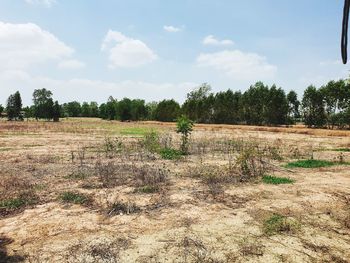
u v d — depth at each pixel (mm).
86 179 10180
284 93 59875
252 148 14500
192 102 71500
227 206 7621
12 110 75625
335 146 22875
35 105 86062
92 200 7922
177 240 5688
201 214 7035
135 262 4895
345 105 44875
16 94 76250
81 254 5113
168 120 79875
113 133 32219
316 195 8719
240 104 64500
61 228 6164
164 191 8789
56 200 7938
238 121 66312
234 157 15805
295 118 64500
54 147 19234
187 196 8344
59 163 13320
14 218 6676
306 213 7289
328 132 35594
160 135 28203
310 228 6422
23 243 5500
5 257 4980
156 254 5156
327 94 49406
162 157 15430
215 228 6270
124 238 5738
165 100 82750
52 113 80000
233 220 6715
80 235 5848
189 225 6391
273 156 16016
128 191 8758
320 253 5379
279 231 6219
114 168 11945
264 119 61625
